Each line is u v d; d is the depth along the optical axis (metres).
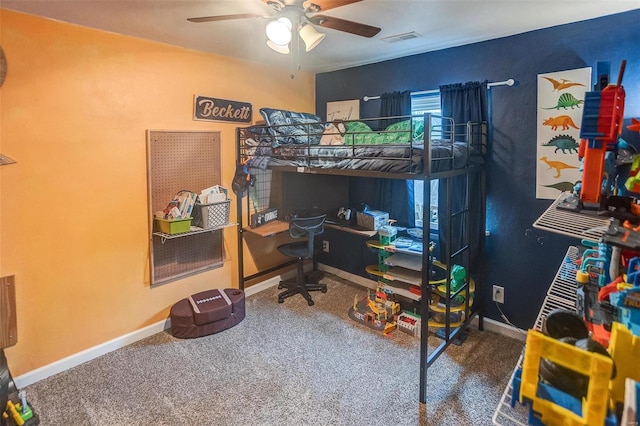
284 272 3.95
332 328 2.93
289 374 2.35
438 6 2.04
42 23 2.17
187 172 2.95
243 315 3.07
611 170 1.23
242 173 3.24
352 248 3.94
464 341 2.71
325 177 3.92
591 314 1.08
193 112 2.95
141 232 2.74
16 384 2.22
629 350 0.79
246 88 3.30
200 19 1.81
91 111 2.41
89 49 2.37
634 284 0.97
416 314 2.96
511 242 2.70
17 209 2.16
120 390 2.21
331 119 3.79
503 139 2.65
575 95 2.31
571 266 1.78
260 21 2.26
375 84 3.39
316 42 1.91
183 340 2.77
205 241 3.15
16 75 2.10
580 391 0.77
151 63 2.67
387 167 2.19
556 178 2.44
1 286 1.92
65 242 2.37
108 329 2.61
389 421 1.94
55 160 2.28
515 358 2.49
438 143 2.37
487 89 2.66
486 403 2.07
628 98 2.12
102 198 2.51
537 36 2.43
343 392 2.17
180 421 1.96
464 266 2.81
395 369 2.39
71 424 1.94
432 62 2.98
